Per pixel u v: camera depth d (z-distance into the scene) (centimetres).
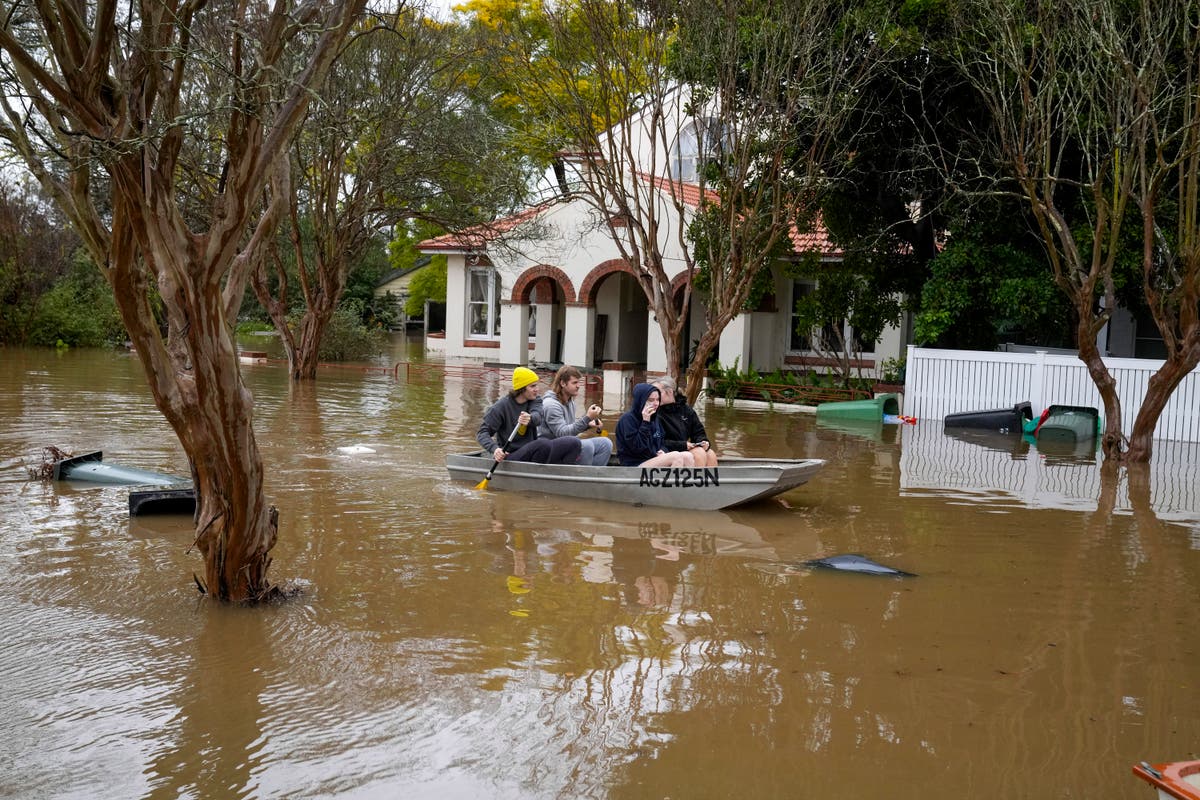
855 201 2038
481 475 1079
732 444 1505
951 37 1614
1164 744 467
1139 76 1225
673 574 738
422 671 539
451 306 3469
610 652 572
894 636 609
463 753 447
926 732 476
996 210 1794
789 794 415
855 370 2641
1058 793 420
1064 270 1791
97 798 403
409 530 859
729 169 1745
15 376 2162
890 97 1827
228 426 602
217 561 641
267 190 1972
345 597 664
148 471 1052
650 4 1619
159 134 516
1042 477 1247
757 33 1605
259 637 585
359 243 2370
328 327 3125
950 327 2005
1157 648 598
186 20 562
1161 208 1620
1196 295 1281
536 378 1090
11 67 649
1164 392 1348
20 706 487
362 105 2002
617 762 441
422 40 2097
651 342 2841
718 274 1634
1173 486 1190
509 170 2244
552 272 2991
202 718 478
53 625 599
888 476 1230
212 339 577
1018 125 1600
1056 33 1341
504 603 658
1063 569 779
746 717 489
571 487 1019
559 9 1711
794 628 620
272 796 408
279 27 562
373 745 453
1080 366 1780
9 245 3164
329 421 1596
